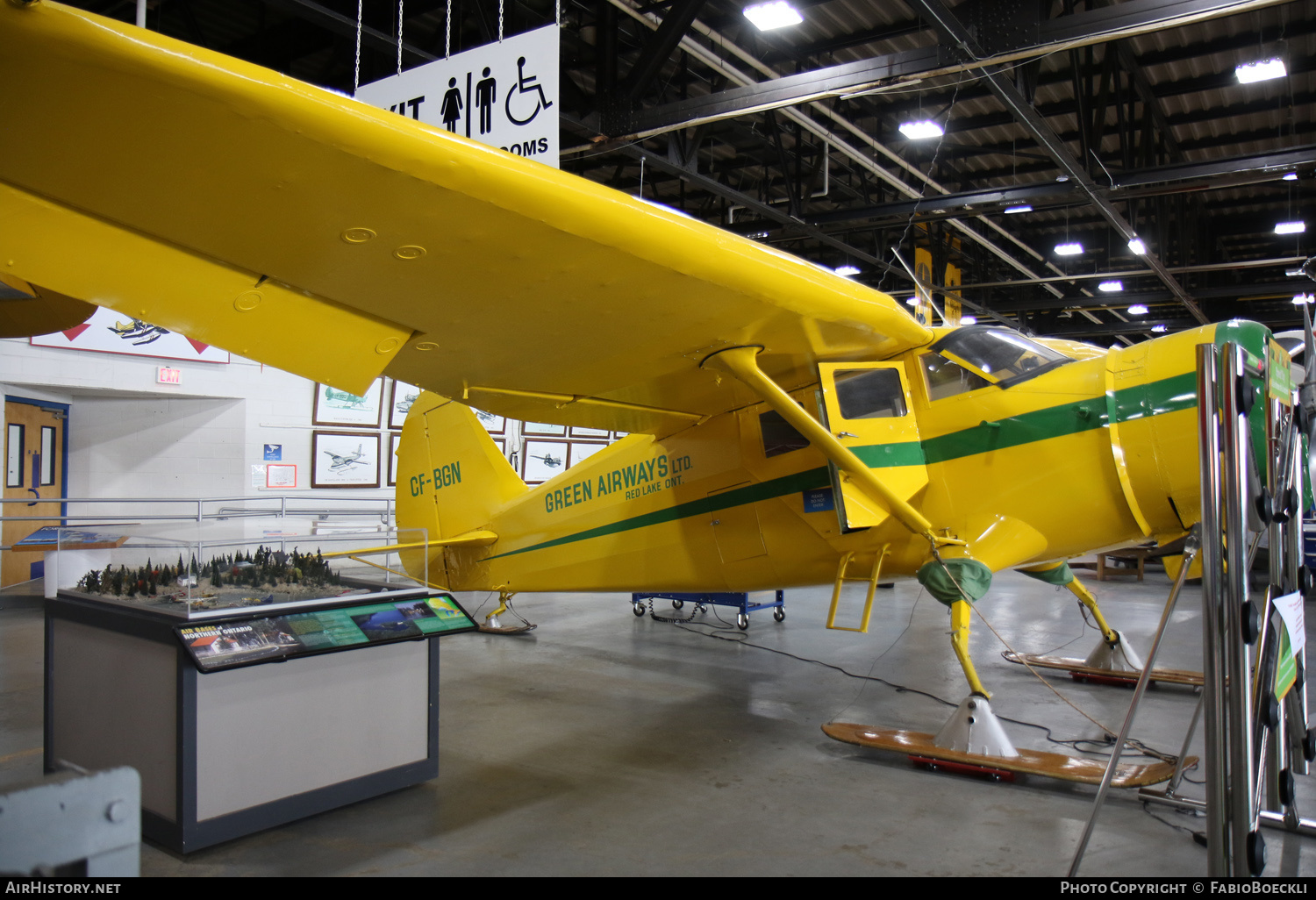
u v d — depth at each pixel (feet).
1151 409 10.98
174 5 22.40
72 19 4.68
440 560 20.27
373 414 34.35
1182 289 42.32
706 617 25.25
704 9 22.94
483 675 17.56
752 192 39.40
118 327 28.19
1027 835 9.29
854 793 10.68
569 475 17.37
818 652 19.95
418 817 9.91
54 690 10.70
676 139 26.02
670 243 8.18
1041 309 50.34
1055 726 13.52
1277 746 9.07
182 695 8.68
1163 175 26.23
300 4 16.69
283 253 7.68
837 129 30.99
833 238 35.17
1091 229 45.88
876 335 11.71
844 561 13.42
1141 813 9.89
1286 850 8.59
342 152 6.15
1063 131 31.89
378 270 8.17
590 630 23.03
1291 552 8.44
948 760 11.27
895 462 12.32
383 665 10.55
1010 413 12.03
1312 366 9.87
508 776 11.34
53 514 29.43
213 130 5.75
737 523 14.49
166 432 30.76
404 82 13.06
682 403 13.79
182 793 8.70
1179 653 19.20
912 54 18.30
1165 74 27.68
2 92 5.11
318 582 11.27
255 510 31.01
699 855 8.81
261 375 31.40
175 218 6.93
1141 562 33.76
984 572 11.80
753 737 13.16
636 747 12.64
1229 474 6.55
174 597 9.93
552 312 9.51
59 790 2.59
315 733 9.84
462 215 7.21
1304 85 28.17
